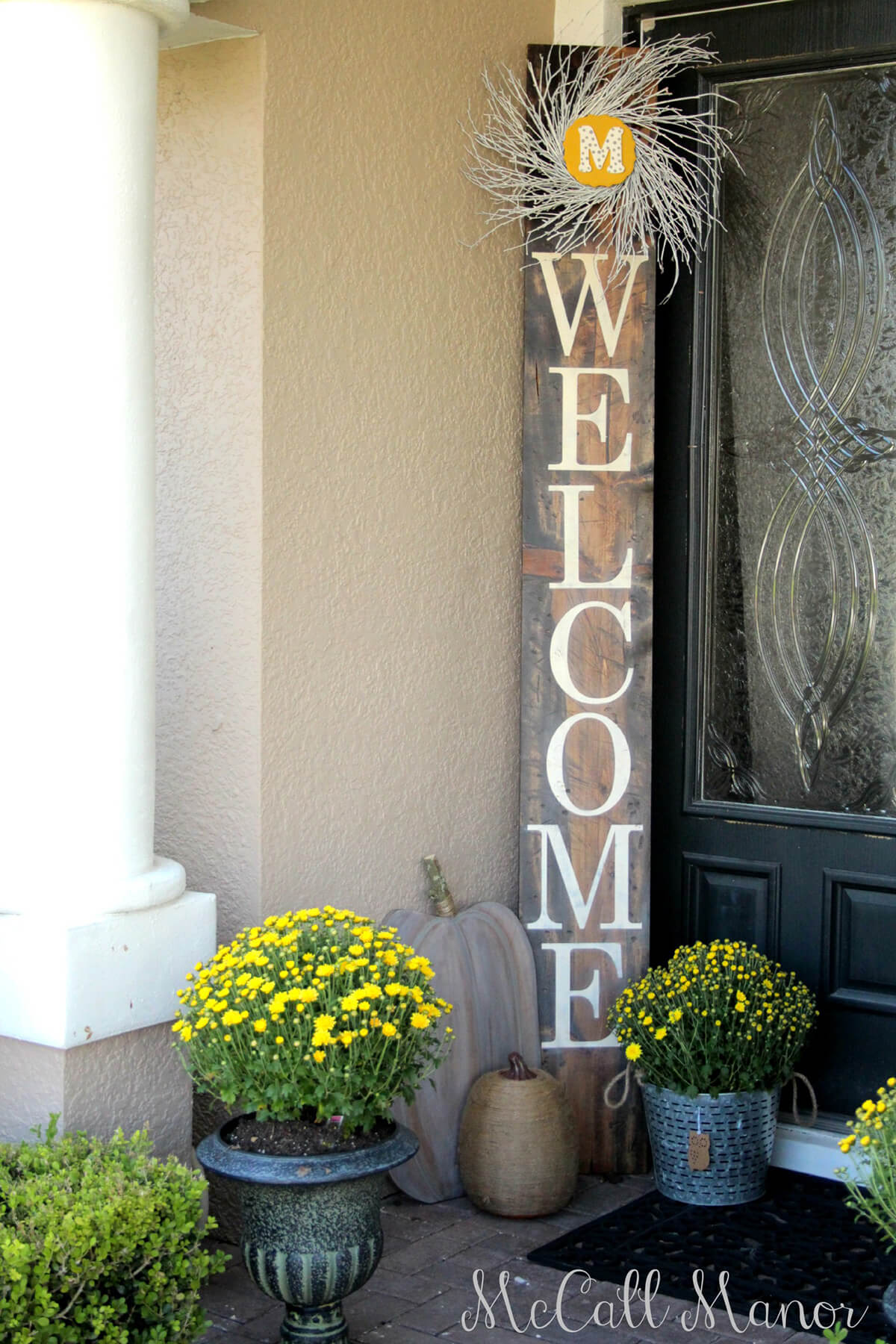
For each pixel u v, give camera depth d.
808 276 3.72
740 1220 3.33
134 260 2.83
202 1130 3.27
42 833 2.81
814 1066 3.73
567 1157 3.36
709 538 3.86
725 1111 3.36
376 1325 2.83
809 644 3.76
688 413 3.85
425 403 3.60
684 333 3.84
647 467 3.73
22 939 2.75
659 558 3.90
